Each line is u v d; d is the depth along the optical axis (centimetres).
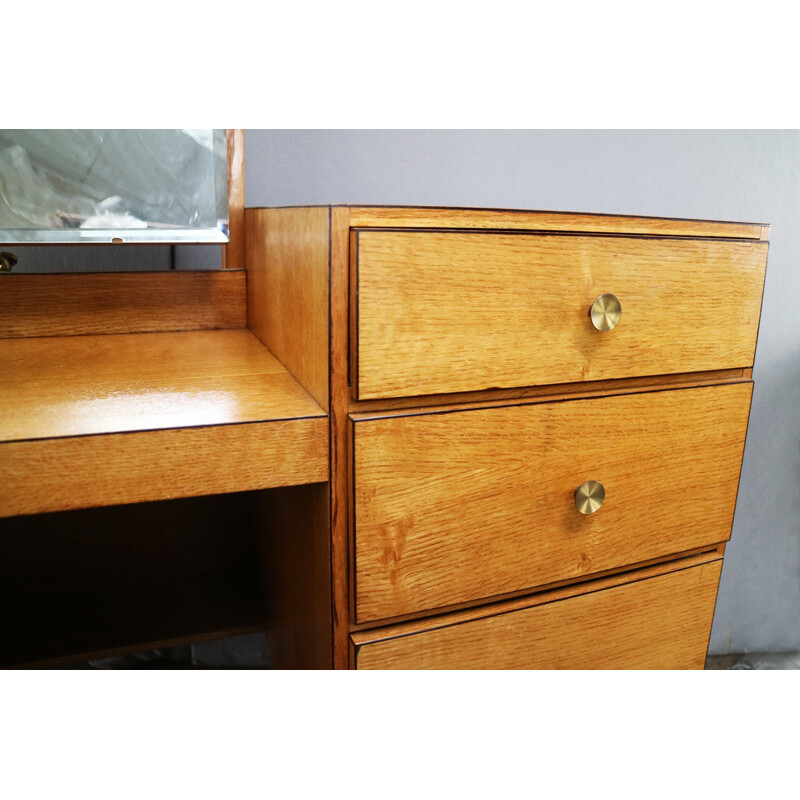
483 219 65
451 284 63
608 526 77
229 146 96
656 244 73
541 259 67
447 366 65
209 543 109
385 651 68
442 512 68
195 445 59
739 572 144
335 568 66
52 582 102
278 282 80
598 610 79
